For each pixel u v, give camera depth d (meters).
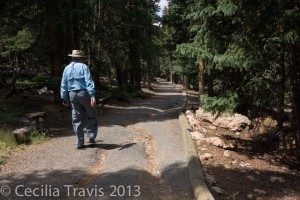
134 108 17.69
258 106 9.03
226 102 7.77
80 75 7.21
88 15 15.95
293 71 8.05
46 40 16.06
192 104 20.39
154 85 62.81
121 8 25.62
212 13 7.46
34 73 22.55
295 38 6.80
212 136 9.30
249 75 8.19
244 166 7.17
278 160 8.08
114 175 5.86
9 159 6.64
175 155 6.98
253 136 10.03
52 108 12.95
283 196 5.89
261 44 7.47
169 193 5.25
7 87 16.73
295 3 7.06
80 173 5.97
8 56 19.47
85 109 7.41
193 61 17.97
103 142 8.10
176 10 15.89
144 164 6.52
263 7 7.32
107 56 24.42
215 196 5.42
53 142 8.15
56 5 13.47
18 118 10.97
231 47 7.78
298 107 8.23
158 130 9.68
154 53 38.59
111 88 26.94
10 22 14.39
